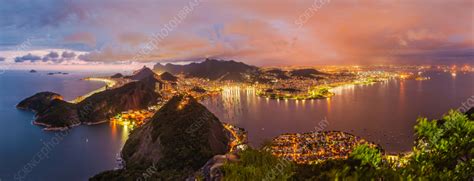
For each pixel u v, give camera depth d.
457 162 7.93
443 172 7.35
